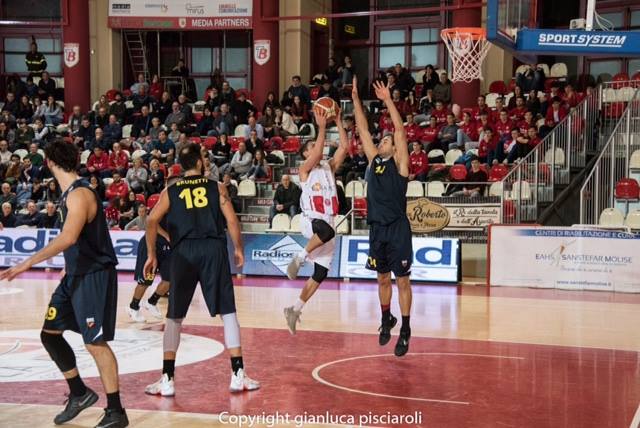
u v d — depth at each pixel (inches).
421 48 959.0
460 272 551.2
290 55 927.7
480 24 764.6
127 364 281.3
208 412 215.6
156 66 1007.6
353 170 689.6
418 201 596.7
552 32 440.8
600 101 690.8
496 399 231.1
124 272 607.2
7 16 1003.9
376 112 810.8
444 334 344.8
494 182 605.6
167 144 757.3
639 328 364.8
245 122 823.1
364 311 410.9
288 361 285.1
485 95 811.4
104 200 709.3
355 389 242.5
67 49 898.1
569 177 645.9
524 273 533.0
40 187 722.8
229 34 997.8
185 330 353.7
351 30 997.2
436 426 202.5
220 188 237.3
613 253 513.0
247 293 487.2
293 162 776.3
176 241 234.2
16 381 255.4
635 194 570.6
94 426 205.0
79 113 853.8
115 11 910.4
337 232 608.4
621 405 225.3
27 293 489.7
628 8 839.1
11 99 886.4
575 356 297.7
